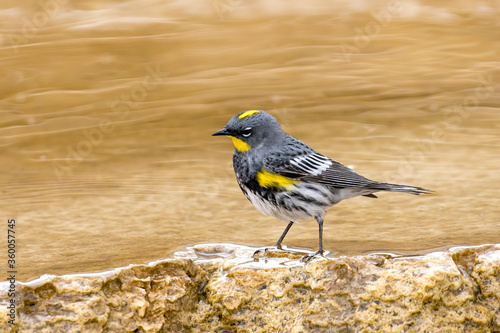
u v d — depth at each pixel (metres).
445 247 8.90
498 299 7.98
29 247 9.55
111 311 7.70
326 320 7.78
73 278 7.71
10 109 18.81
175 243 9.77
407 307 7.64
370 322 7.69
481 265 8.12
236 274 8.09
